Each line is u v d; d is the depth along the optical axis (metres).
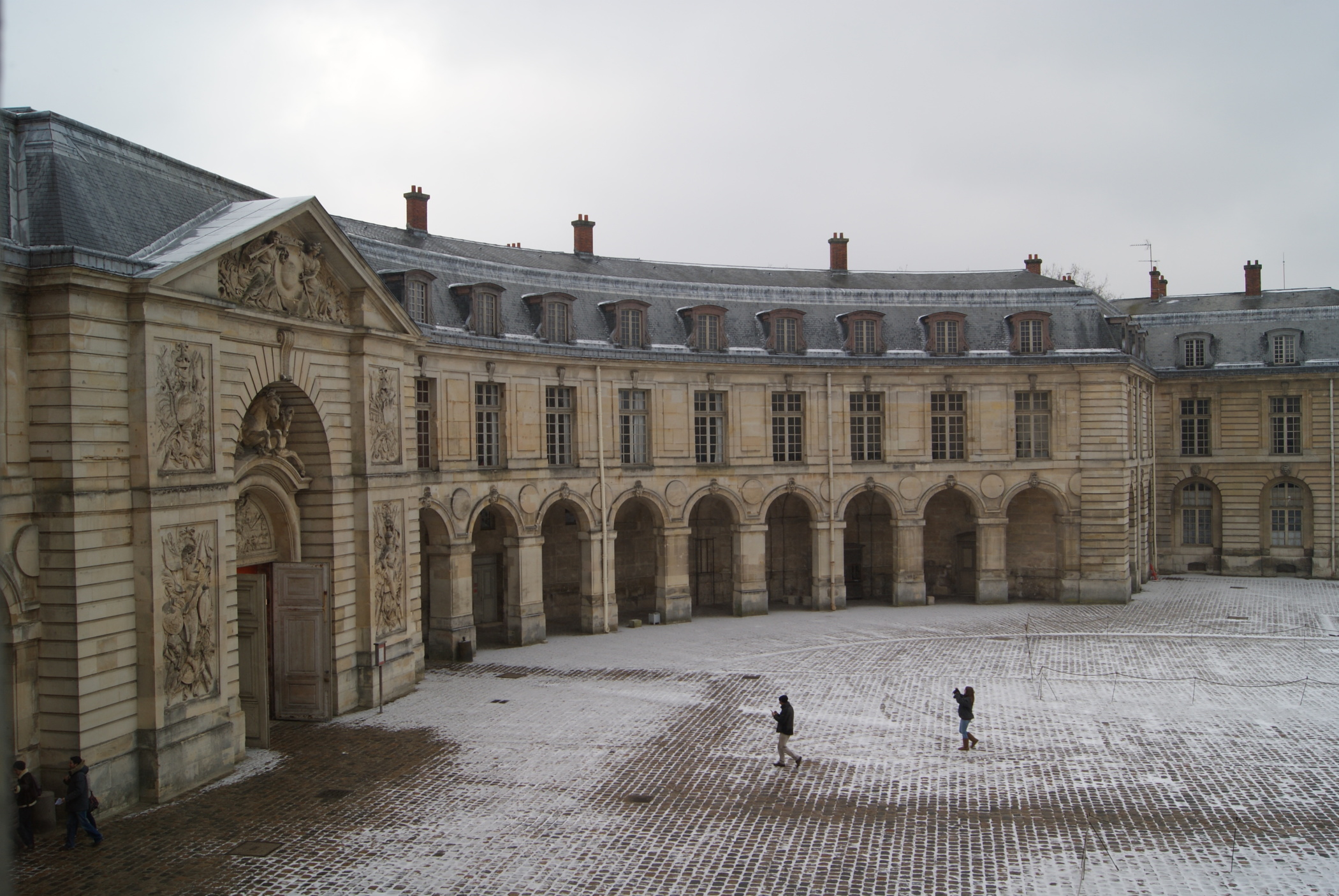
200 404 18.72
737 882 14.61
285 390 22.61
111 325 17.02
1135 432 45.00
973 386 40.75
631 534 40.75
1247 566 49.34
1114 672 28.19
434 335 30.25
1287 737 21.84
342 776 19.34
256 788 18.62
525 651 32.31
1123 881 14.59
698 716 23.84
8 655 15.85
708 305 38.25
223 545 19.38
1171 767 19.83
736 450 38.78
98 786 16.72
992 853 15.65
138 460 17.38
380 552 25.12
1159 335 51.66
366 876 14.84
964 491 40.75
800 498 42.19
